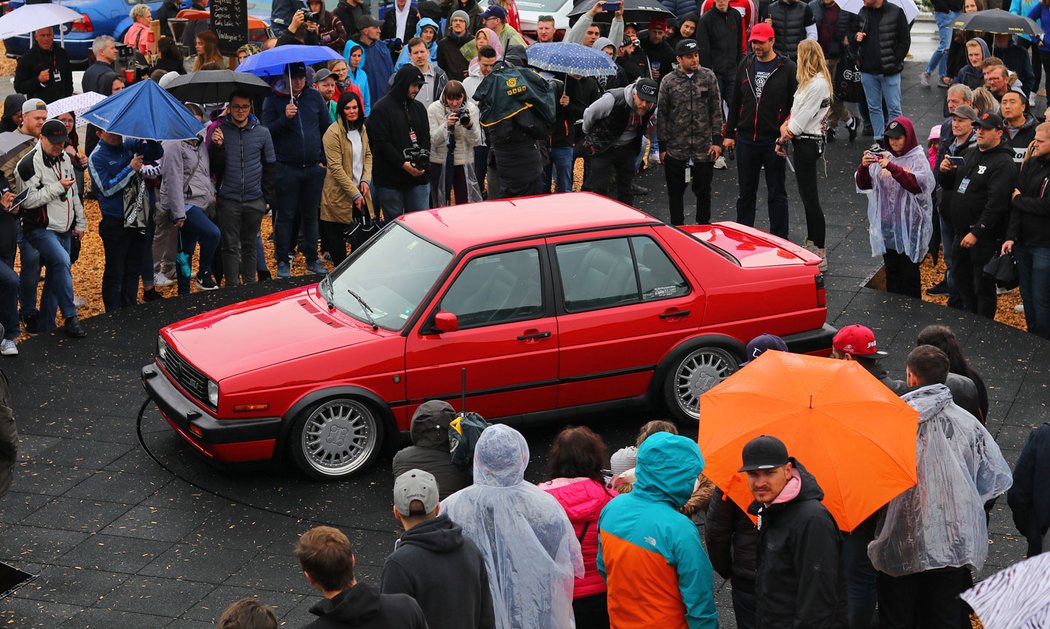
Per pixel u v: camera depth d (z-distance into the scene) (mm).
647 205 20422
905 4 23141
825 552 6617
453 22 21359
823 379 7602
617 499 7203
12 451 9609
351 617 6055
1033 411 12938
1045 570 4672
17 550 10234
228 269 16859
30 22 20922
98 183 15562
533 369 11945
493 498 7125
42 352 14531
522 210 12828
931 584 8148
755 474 6621
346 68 19219
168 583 9773
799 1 23078
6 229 14492
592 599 7785
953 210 15375
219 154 16359
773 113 17281
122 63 22188
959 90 16281
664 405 12570
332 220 17328
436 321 11391
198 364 11422
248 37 22500
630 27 20859
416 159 16891
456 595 6645
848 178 21562
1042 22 24641
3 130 16625
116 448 12164
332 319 12023
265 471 11672
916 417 7500
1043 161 14375
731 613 9367
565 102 19047
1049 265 14570
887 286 16672
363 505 11070
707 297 12516
